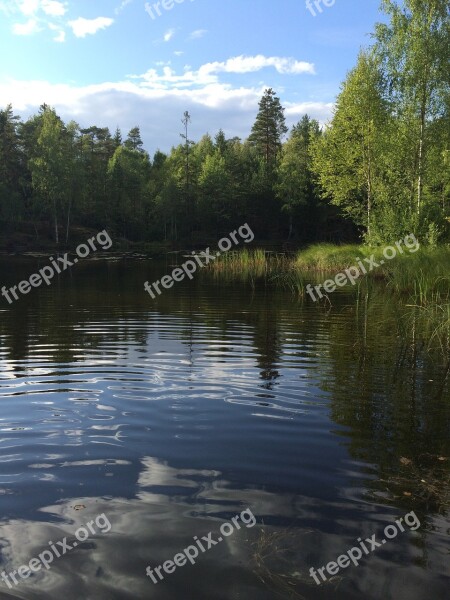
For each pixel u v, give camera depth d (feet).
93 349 24.66
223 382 18.76
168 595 7.32
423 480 10.98
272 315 35.78
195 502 9.90
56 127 173.99
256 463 11.73
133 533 8.83
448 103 70.90
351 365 21.26
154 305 41.60
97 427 14.06
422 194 77.46
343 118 84.07
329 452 12.43
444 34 71.05
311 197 173.88
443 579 7.70
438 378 19.26
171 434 13.57
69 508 9.64
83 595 7.30
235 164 210.18
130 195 207.31
